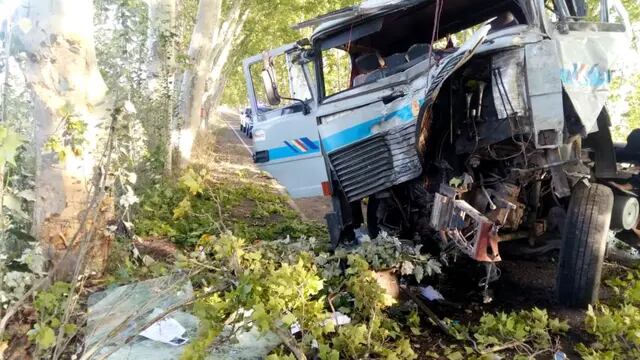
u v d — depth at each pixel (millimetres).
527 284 5039
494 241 3809
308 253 4582
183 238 6250
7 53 3479
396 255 4457
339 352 3350
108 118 4184
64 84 3967
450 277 5227
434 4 5098
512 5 5234
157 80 9289
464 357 3670
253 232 7070
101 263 4324
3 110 3604
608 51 4469
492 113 4227
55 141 3689
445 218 4148
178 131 10578
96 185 3809
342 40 5375
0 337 2924
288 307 3254
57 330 3301
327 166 5285
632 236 5242
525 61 3990
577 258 4195
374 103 4727
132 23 7105
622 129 8430
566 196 4379
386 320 3838
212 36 11250
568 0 5059
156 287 3869
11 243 3555
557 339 3760
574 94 4066
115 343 3258
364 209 5629
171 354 3219
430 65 4363
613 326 3596
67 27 3951
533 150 4180
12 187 3789
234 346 3346
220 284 3396
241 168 14750
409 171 4477
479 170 4504
